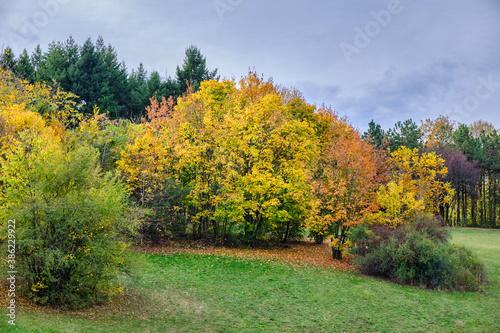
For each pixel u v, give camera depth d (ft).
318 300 50.80
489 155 192.34
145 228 73.77
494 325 43.24
